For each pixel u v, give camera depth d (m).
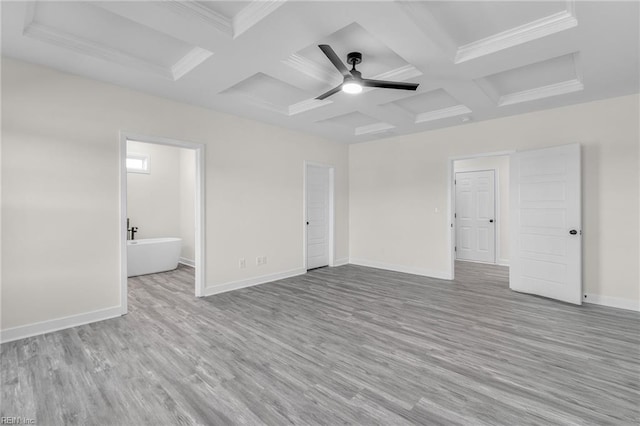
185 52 2.83
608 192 3.57
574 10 2.06
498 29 2.42
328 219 6.04
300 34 2.32
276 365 2.24
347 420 1.67
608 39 2.36
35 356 2.36
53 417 1.69
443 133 4.96
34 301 2.77
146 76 3.04
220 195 4.18
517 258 4.18
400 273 5.40
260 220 4.68
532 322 3.06
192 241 6.28
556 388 1.95
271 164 4.84
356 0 1.93
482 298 3.89
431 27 2.32
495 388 1.95
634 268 3.43
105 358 2.34
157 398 1.86
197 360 2.31
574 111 3.78
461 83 3.18
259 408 1.77
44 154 2.83
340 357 2.36
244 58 2.69
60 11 2.22
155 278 5.07
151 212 6.32
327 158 5.83
